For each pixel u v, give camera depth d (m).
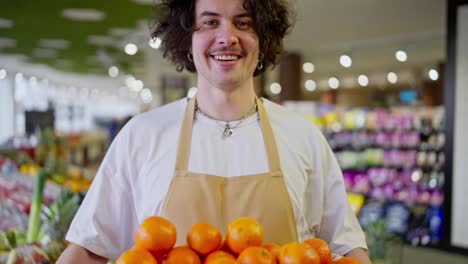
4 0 5.53
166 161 1.28
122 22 6.77
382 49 8.26
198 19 1.25
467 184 4.70
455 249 4.83
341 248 1.33
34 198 2.30
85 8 5.91
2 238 2.02
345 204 1.37
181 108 1.37
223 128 1.30
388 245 2.87
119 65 12.45
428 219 5.48
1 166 3.86
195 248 1.01
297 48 8.30
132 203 1.33
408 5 5.42
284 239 1.19
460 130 4.70
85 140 9.06
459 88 4.70
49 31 7.60
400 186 5.99
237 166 1.27
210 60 1.23
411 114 6.21
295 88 8.68
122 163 1.32
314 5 5.41
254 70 1.36
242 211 1.20
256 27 1.24
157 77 15.70
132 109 32.88
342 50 8.41
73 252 1.29
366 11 5.69
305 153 1.34
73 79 17.02
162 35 1.47
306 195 1.36
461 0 4.65
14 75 14.63
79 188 3.42
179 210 1.20
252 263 0.93
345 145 6.66
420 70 10.69
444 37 7.24
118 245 1.34
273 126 1.33
